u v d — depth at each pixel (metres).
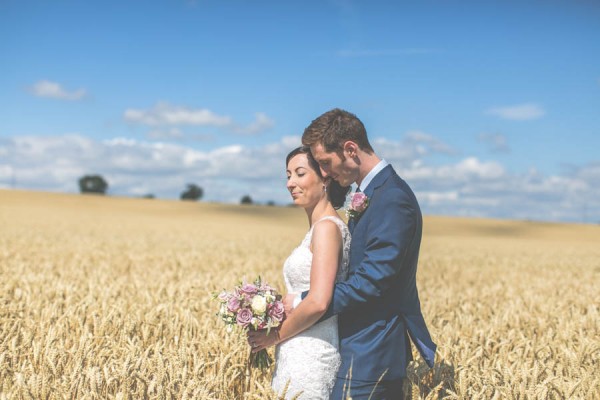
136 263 14.33
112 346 4.75
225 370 4.41
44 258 15.06
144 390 3.82
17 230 27.78
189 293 8.19
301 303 3.37
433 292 11.04
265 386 3.57
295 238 32.72
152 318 5.73
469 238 49.59
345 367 3.49
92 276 10.62
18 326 5.63
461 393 3.87
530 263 21.22
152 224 42.62
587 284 13.28
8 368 4.25
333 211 3.65
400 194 3.37
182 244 23.36
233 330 3.52
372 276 3.28
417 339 3.57
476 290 11.37
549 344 5.60
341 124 3.39
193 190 128.12
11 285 8.45
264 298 3.41
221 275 11.70
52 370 4.00
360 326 3.49
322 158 3.46
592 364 4.95
